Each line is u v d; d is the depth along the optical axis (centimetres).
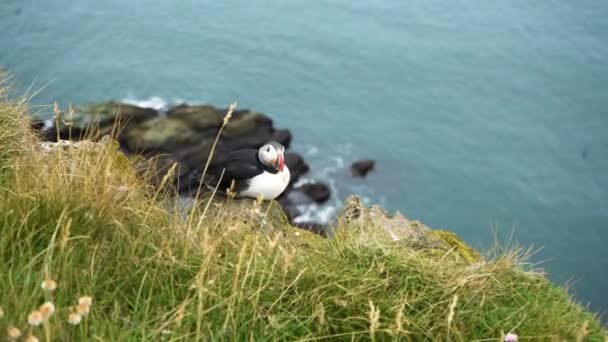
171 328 375
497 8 3331
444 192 2259
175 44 2997
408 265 452
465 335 411
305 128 2498
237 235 482
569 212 2206
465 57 2975
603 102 2706
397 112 2633
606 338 425
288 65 2902
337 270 436
